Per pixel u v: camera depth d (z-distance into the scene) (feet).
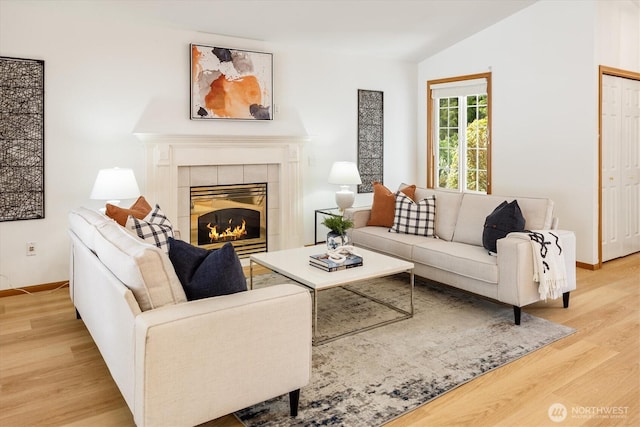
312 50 18.52
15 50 12.77
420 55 20.74
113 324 6.97
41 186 13.38
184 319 5.94
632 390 7.91
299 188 18.20
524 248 10.69
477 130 19.83
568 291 11.75
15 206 13.09
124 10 13.66
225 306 6.33
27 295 13.21
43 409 7.41
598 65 15.51
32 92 13.05
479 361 9.03
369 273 10.55
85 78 13.84
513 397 7.73
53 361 9.12
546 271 10.90
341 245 12.13
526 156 17.57
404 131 21.67
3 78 12.64
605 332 10.44
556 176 16.69
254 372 6.59
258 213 17.83
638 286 13.96
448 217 14.48
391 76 20.98
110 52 14.20
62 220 13.79
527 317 11.42
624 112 16.92
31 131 13.12
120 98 14.46
